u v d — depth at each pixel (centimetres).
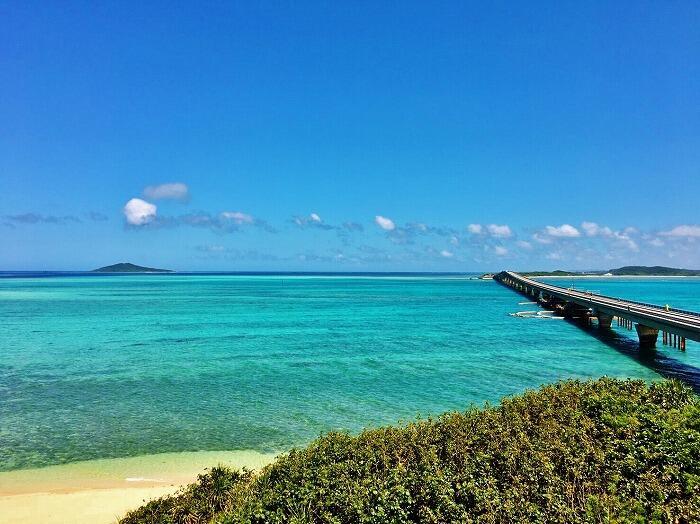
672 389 1978
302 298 12631
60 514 1599
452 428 1630
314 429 2491
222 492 1473
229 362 4138
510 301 11594
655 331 4909
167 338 5484
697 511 1163
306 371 3784
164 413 2745
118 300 11469
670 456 1411
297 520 1184
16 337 5534
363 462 1434
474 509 1221
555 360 4262
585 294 8312
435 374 3681
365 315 8181
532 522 1162
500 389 3250
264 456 2161
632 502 1218
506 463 1366
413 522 1208
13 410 2795
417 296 13625
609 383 2120
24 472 1988
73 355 4450
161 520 1336
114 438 2372
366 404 2908
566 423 1684
